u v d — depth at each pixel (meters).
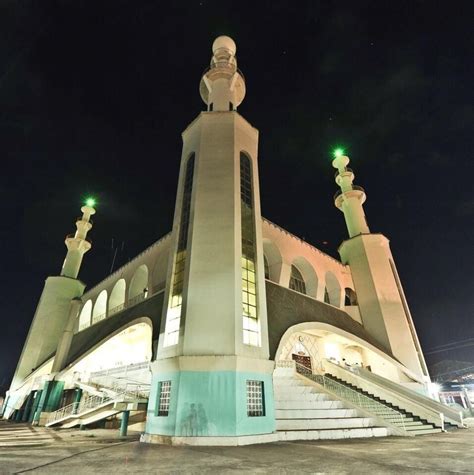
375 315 27.95
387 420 16.84
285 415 15.81
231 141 20.14
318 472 7.34
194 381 13.18
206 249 16.38
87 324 36.31
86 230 42.31
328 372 24.70
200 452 10.24
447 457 9.25
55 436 16.42
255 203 19.47
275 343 16.98
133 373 23.22
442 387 34.81
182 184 20.42
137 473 7.39
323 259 29.38
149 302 21.81
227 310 14.72
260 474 7.19
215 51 27.88
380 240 31.19
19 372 32.62
